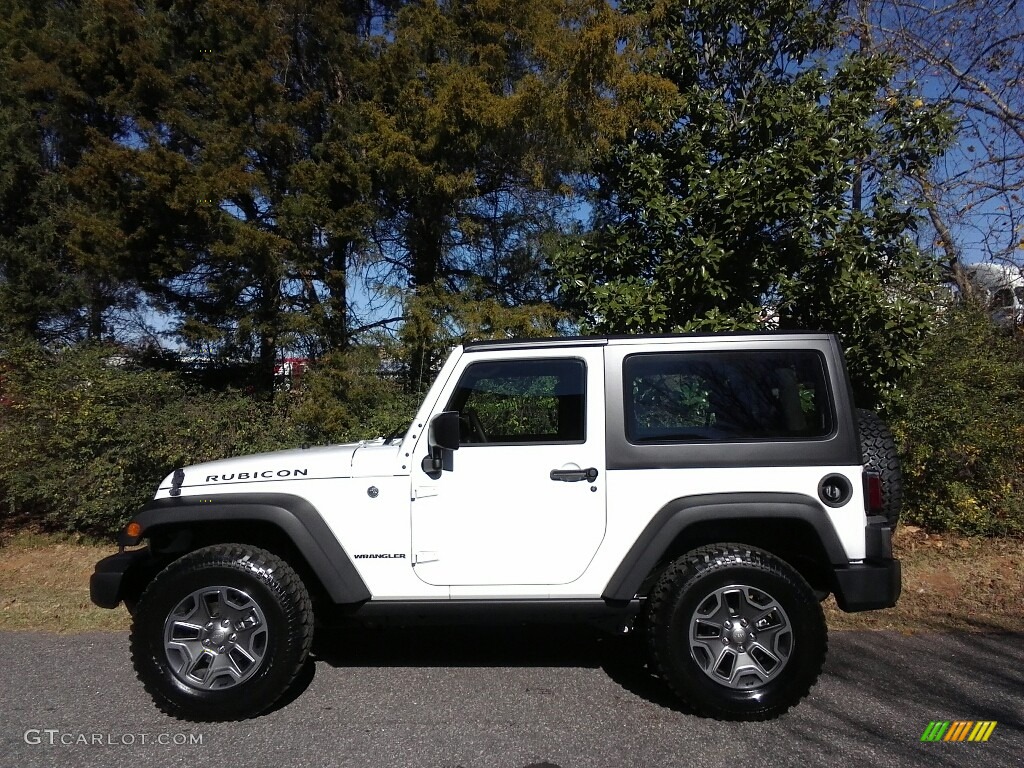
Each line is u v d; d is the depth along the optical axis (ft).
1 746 12.22
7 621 18.69
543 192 28.50
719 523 13.42
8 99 26.89
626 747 12.03
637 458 13.15
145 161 24.04
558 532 13.15
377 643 16.93
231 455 23.76
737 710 12.68
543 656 16.07
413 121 26.05
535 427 13.89
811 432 13.25
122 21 25.49
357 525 13.24
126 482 23.40
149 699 14.08
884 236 23.97
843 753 11.78
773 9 27.71
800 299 23.48
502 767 11.46
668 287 23.54
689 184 24.17
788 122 24.11
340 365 26.76
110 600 13.41
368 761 11.66
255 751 12.00
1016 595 19.53
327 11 27.66
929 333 22.94
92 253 25.44
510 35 26.45
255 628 13.01
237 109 25.71
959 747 11.95
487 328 26.11
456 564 13.19
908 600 19.36
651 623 13.00
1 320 26.68
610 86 25.09
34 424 23.65
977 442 23.90
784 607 12.69
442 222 27.91
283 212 26.40
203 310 28.89
